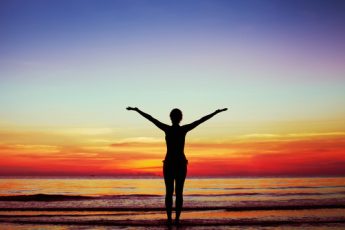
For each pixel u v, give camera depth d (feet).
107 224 25.75
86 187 102.94
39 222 26.89
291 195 57.67
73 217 30.35
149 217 30.58
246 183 127.34
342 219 28.43
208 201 46.37
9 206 40.34
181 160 24.54
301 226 24.71
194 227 24.09
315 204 40.09
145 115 25.25
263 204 41.01
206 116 25.14
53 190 85.35
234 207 37.91
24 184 125.80
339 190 72.49
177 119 25.18
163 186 110.11
